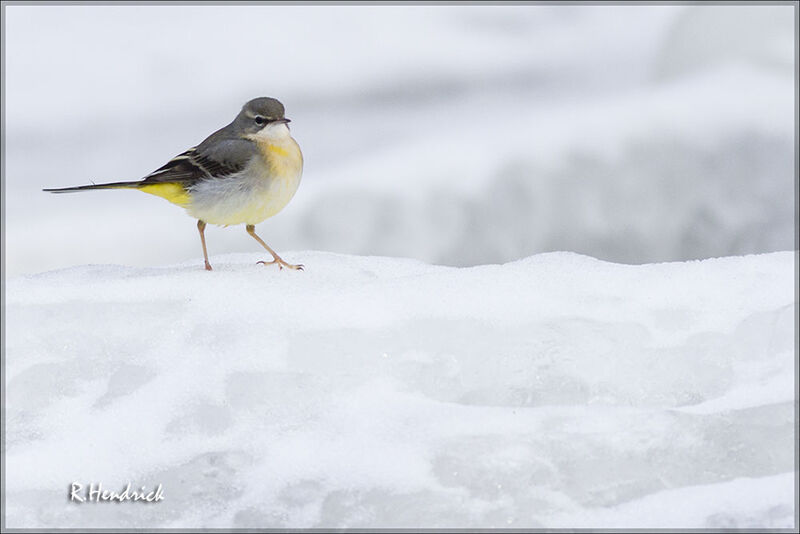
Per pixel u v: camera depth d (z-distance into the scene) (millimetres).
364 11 36438
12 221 24719
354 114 32031
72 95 32906
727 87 20109
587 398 9305
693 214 18734
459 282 10344
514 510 8266
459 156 19266
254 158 12234
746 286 10164
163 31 36156
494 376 9398
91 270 11594
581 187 18797
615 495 8438
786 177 18797
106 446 9094
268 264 11852
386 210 18797
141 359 9859
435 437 8781
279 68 33938
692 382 9375
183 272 11297
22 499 8711
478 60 34781
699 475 8602
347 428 8961
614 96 22906
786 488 8461
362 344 9609
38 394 9703
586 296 10070
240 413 9234
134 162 30141
